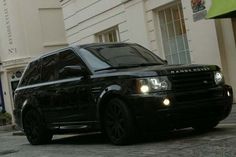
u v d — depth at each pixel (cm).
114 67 879
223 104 840
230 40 1288
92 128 884
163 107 777
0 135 1900
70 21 2142
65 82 948
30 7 2855
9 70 2848
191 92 802
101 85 851
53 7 2902
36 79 1066
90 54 924
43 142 1070
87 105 886
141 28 1641
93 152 812
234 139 761
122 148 802
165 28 1566
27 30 2833
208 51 1355
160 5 1540
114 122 832
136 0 1642
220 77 855
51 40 2888
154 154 706
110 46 956
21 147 1081
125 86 805
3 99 2912
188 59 1481
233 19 1267
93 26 1955
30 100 1062
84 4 1997
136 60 914
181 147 743
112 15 1814
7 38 2836
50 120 1004
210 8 1229
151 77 792
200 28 1371
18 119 1128
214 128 934
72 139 1130
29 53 2823
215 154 654
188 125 824
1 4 2842
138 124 795
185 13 1427
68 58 962
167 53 1568
